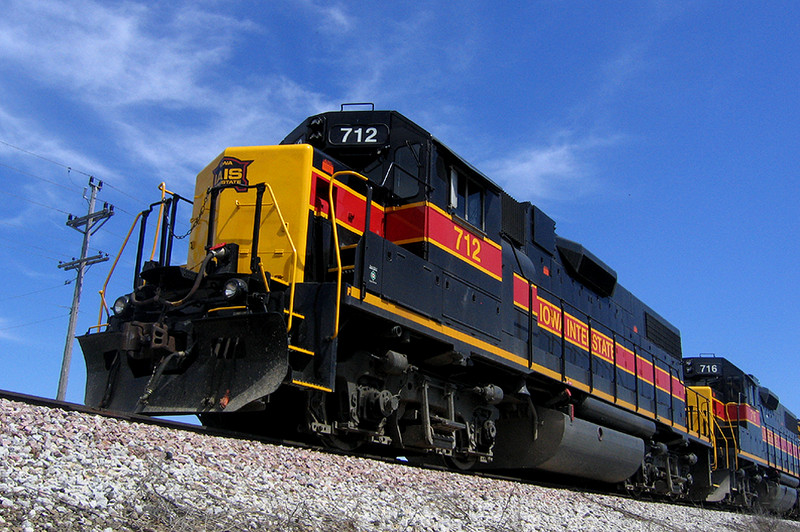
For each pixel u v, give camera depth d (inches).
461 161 365.4
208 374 272.5
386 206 355.6
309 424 286.0
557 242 517.7
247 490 196.2
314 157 326.0
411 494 251.9
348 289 287.6
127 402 283.7
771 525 543.5
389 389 326.0
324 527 184.1
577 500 376.5
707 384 844.6
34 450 177.3
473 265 372.8
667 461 615.8
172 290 308.2
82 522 145.6
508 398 423.8
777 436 952.3
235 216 319.6
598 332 536.4
